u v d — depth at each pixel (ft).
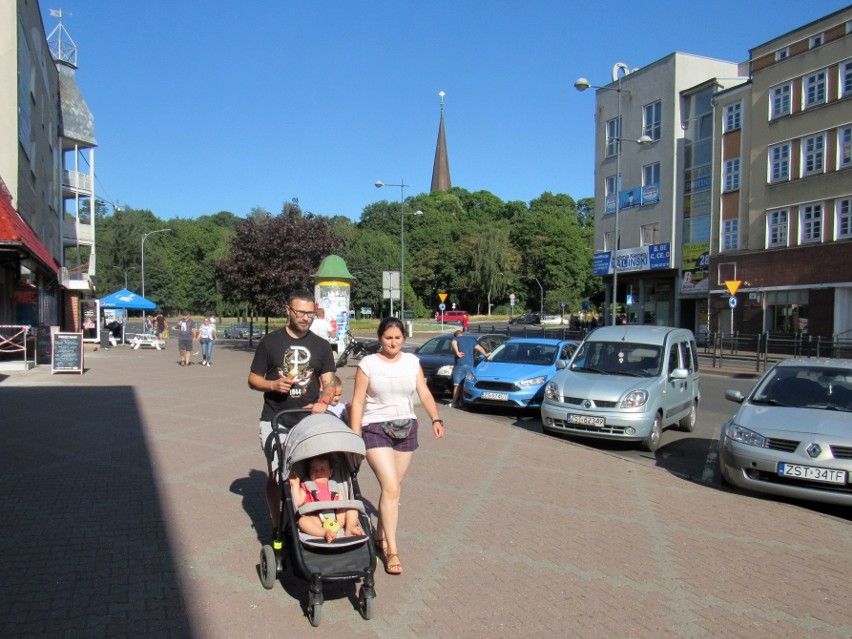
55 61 112.57
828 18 99.60
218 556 15.79
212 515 18.74
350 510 13.56
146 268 259.19
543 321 252.83
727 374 78.18
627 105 141.79
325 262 69.56
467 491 21.81
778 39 107.34
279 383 15.02
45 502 19.75
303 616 12.91
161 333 123.34
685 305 129.39
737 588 14.61
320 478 14.05
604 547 16.97
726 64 132.87
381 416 15.34
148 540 16.74
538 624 12.75
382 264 281.95
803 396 25.21
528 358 44.39
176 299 300.20
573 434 32.27
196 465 24.52
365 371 15.34
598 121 150.61
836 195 98.17
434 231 320.50
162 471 23.58
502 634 12.34
